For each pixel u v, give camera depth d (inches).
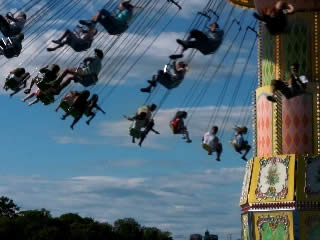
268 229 1432.1
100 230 4800.7
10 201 4940.9
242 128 1491.1
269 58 1502.2
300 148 1457.9
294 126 1461.6
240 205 1508.4
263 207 1437.0
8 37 1449.3
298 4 1480.1
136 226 5826.8
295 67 1412.4
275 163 1450.5
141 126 1398.9
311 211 1403.8
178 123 1427.2
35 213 4414.4
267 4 1480.1
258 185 1454.2
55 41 1438.2
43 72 1407.5
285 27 1348.4
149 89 1403.8
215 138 1454.2
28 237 4220.0
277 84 1385.3
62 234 4338.1
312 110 1460.4
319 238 1396.4
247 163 1503.4
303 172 1423.5
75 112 1390.3
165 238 6250.0
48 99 1429.6
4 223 4227.4
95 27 1433.3
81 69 1413.6
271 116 1481.3
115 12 1421.0
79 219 4985.2
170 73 1400.1
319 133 1457.9
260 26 1519.4
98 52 1412.4
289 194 1416.1
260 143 1503.4
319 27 1477.6
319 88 1459.2
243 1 1572.3
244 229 1491.1
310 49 1477.6
